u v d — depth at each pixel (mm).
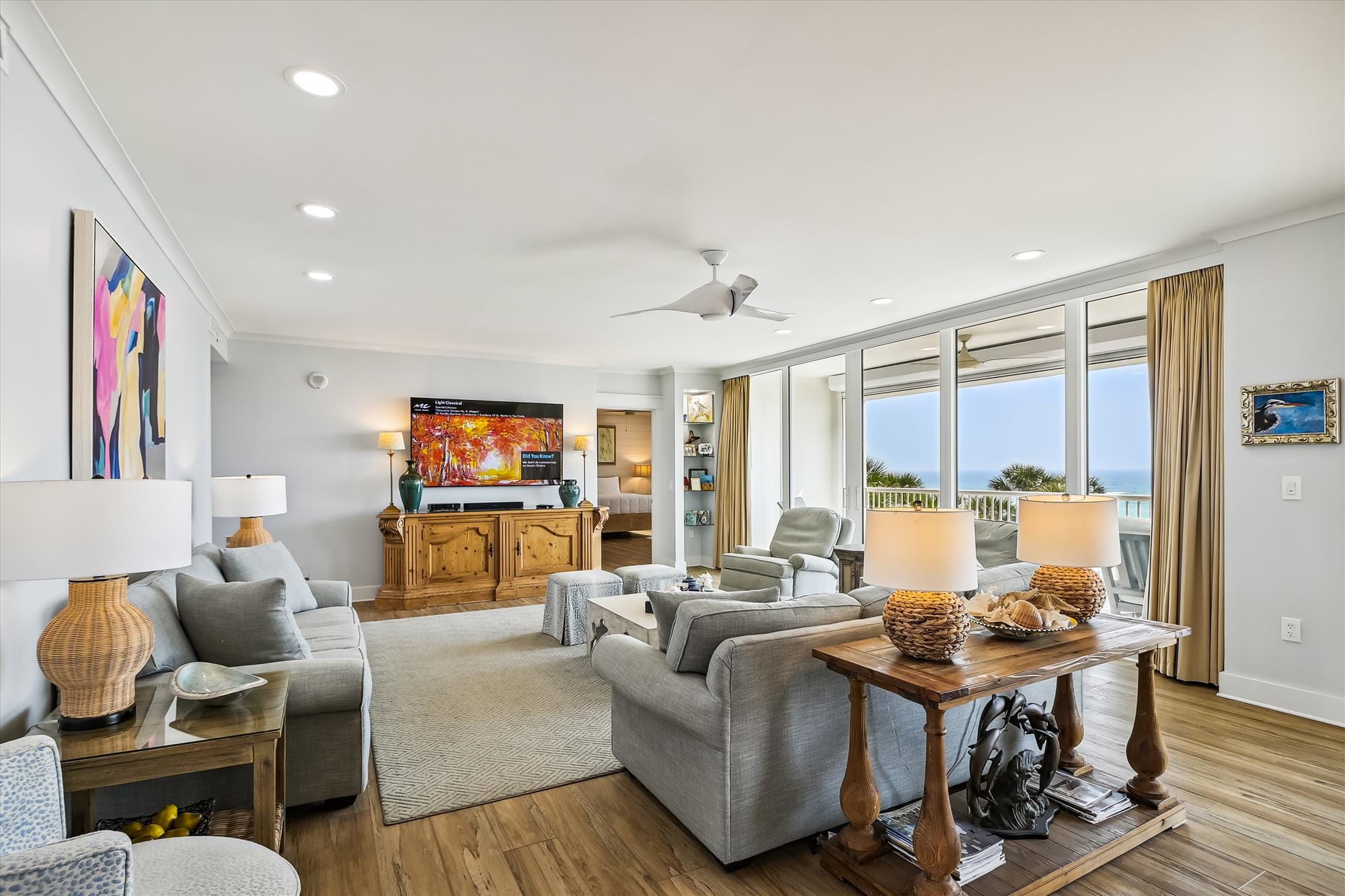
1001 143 2539
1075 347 4473
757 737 2109
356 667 2467
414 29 1815
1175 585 3889
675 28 1824
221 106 2203
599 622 4219
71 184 2109
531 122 2340
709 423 8406
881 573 2010
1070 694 2652
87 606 1740
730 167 2709
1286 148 2600
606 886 2055
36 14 1712
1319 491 3283
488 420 7000
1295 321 3361
